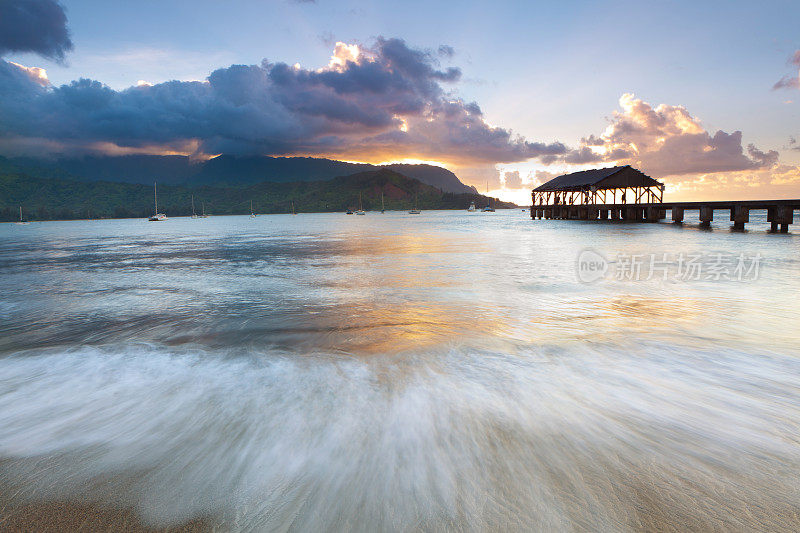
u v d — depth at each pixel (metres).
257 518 2.15
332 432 3.04
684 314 6.89
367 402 3.55
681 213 43.16
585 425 3.09
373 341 5.53
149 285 11.72
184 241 38.59
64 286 11.84
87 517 2.19
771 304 7.65
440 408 3.40
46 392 3.96
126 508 2.25
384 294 9.30
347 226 75.00
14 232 81.38
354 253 20.97
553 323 6.38
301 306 8.21
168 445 2.92
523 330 5.96
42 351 5.41
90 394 3.89
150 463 2.70
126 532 2.07
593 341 5.31
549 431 3.00
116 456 2.79
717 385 3.86
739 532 1.98
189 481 2.49
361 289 10.08
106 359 4.99
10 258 23.28
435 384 3.92
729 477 2.42
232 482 2.47
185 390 3.93
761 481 2.38
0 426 3.26
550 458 2.65
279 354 5.05
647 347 5.03
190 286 11.34
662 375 4.12
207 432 3.10
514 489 2.33
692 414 3.27
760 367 4.34
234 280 12.30
